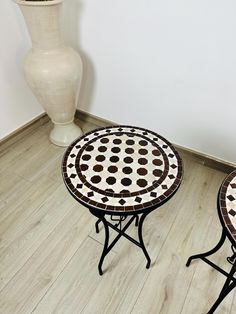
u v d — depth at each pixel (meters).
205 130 1.50
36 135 1.85
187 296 1.06
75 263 1.16
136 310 1.02
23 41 1.54
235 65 1.18
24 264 1.15
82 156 0.99
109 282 1.10
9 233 1.26
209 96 1.35
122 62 1.51
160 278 1.11
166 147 1.04
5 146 1.72
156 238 1.26
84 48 1.58
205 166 1.63
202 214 1.36
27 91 1.72
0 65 1.47
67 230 1.28
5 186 1.48
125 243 1.23
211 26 1.13
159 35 1.29
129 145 1.04
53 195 1.44
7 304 1.02
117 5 1.29
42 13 1.14
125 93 1.64
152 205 0.82
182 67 1.33
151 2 1.20
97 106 1.83
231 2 1.03
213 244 1.23
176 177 0.91
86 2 1.36
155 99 1.55
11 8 1.38
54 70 1.30
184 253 1.20
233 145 1.47
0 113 1.61
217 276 1.12
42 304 1.03
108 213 0.81
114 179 0.90
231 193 0.83
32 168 1.60
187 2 1.12
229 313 1.01
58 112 1.55
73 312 1.01
